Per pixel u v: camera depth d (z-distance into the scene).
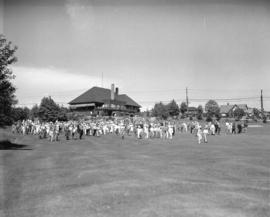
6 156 18.89
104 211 7.85
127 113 96.38
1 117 24.98
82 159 17.06
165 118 94.81
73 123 43.16
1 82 23.97
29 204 8.51
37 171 13.55
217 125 40.34
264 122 69.44
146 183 10.65
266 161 15.43
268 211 7.67
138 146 24.58
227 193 9.29
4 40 23.47
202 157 17.25
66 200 8.84
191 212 7.64
